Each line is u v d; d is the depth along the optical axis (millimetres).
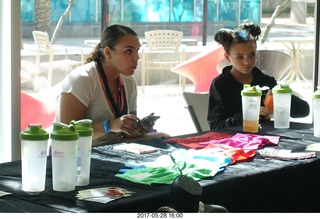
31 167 2434
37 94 4305
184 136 3619
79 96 3543
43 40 4367
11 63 3840
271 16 5531
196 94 4566
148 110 5195
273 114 4102
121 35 3555
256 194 2816
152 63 5168
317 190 3174
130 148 3225
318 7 5418
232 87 4121
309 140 3604
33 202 2312
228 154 3076
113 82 3676
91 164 2902
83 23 4613
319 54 5430
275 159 3105
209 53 5324
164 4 5109
